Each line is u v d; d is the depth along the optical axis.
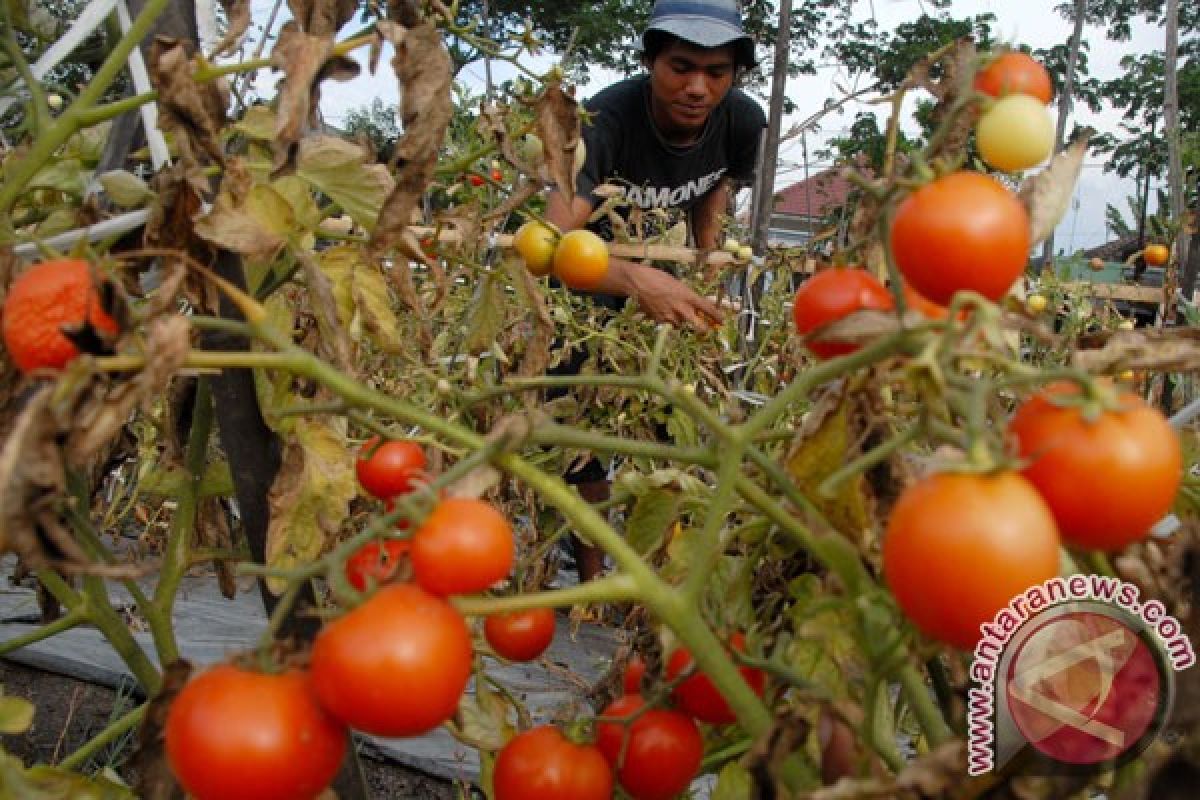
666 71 3.60
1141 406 0.70
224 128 1.21
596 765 1.04
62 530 0.78
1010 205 0.74
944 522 0.62
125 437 1.66
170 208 1.07
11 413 0.98
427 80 1.10
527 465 0.89
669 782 1.06
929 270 0.74
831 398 0.95
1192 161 6.83
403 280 1.41
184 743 0.76
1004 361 0.70
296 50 1.06
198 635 2.89
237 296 0.88
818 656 1.06
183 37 1.22
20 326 0.82
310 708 0.79
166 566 1.35
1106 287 4.63
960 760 0.75
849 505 0.96
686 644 0.85
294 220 1.12
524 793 1.02
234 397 1.28
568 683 2.67
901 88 1.02
